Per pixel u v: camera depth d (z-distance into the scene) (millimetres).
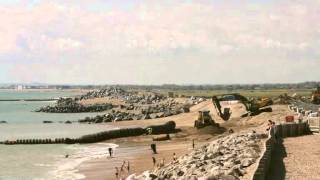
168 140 95000
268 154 34594
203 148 57125
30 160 74750
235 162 37469
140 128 111125
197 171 38188
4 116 191000
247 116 107062
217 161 40875
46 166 67875
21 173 62562
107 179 55344
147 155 72875
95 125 145500
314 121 67312
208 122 102000
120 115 163625
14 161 73812
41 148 92375
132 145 91375
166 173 42062
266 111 107250
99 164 67188
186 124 121938
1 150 89312
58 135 118000
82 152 84062
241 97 109188
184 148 77312
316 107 108938
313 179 30609
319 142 49062
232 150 45906
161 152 75062
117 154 77750
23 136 116812
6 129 136750
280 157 39469
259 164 29953
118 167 62844
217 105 110812
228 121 107500
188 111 154500
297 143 48750
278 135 54875
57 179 57344
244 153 41344
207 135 96125
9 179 58406
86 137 101562
